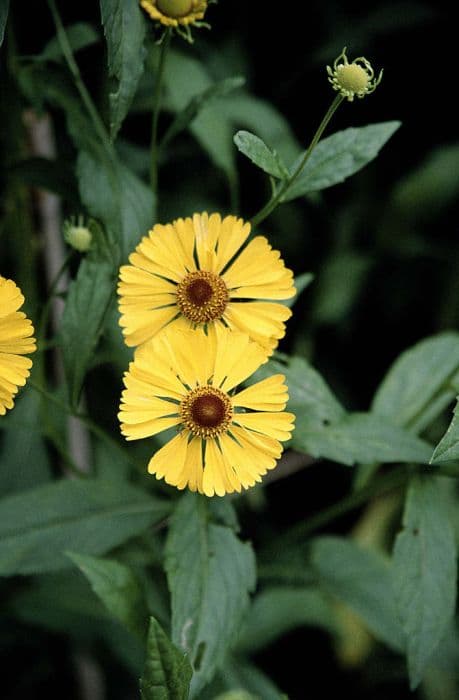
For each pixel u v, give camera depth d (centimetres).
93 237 60
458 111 81
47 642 73
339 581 69
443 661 73
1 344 57
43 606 69
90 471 72
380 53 80
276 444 58
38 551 63
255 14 79
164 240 59
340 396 82
